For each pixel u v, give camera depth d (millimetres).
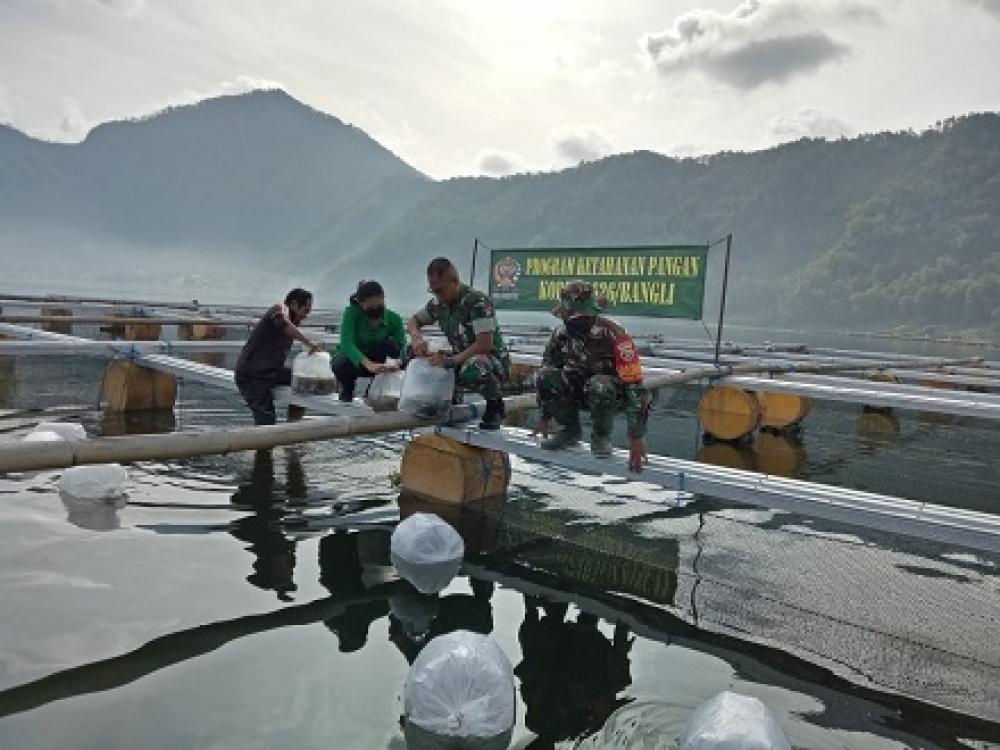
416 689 2506
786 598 3863
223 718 2438
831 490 4008
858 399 7602
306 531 4480
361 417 4855
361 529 4586
